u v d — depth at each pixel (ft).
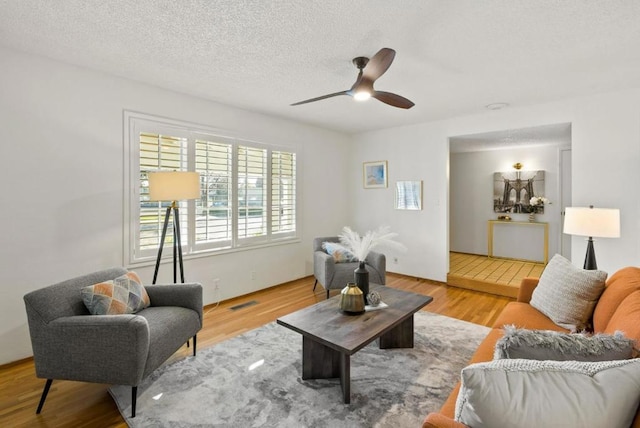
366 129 17.39
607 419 2.57
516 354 3.52
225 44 7.77
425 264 16.06
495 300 13.01
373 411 6.21
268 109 13.32
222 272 12.69
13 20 6.72
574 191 11.86
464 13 6.45
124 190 10.01
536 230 19.21
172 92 11.05
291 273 15.58
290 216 15.49
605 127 11.25
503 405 2.72
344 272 12.60
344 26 6.95
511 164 20.08
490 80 10.06
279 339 9.43
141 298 7.69
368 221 18.11
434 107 13.03
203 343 9.18
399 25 6.90
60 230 8.82
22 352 8.30
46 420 6.08
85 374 6.16
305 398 6.63
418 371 7.60
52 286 6.56
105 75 9.54
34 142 8.36
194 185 9.50
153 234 10.74
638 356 3.53
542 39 7.48
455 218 22.47
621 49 7.98
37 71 8.36
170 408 6.33
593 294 6.50
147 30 7.14
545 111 12.44
